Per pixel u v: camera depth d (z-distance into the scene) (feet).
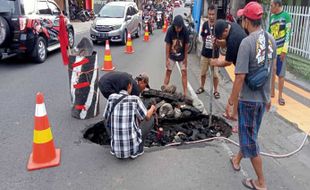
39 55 33.30
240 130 11.48
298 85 25.17
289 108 20.16
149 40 58.70
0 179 12.32
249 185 11.96
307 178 12.83
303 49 28.17
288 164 13.88
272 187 12.11
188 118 18.31
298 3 35.65
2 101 21.15
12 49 30.89
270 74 11.02
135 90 14.40
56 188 11.83
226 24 12.37
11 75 28.14
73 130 16.83
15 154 14.19
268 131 16.99
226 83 26.68
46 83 25.71
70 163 13.55
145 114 13.80
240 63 10.55
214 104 21.06
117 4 54.08
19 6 30.60
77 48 18.19
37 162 13.26
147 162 13.71
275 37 19.93
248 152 11.43
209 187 12.00
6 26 29.76
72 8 89.25
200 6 40.37
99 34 47.83
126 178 12.51
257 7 10.53
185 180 12.42
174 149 14.89
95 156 14.17
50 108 19.92
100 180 12.35
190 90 24.44
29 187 11.86
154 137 16.31
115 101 13.52
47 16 35.63
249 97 11.03
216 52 17.20
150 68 32.09
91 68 17.74
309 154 14.82
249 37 10.55
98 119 18.33
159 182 12.28
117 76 13.74
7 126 17.16
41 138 13.14
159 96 19.34
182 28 21.54
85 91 17.87
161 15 91.20
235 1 42.29
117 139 13.53
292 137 16.37
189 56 39.99
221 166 13.47
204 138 16.14
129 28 52.80
